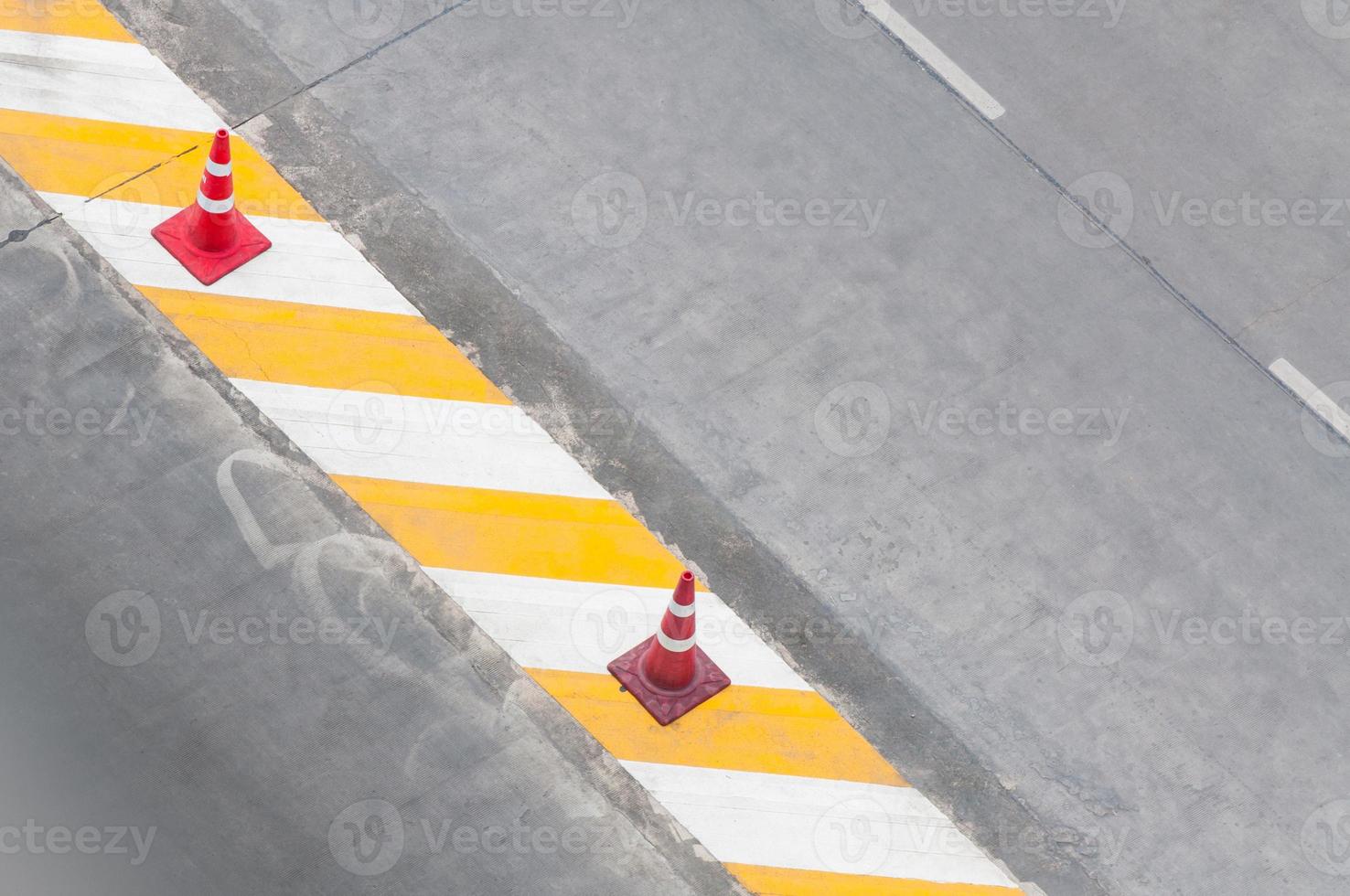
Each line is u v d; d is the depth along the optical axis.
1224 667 19.38
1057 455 20.58
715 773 17.98
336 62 22.31
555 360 20.48
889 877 17.62
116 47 22.05
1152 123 23.31
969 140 22.86
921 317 21.39
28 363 19.41
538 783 17.59
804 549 19.59
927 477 20.25
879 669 18.89
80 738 17.16
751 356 20.84
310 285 20.53
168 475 18.92
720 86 22.89
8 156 20.94
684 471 19.92
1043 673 19.11
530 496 19.48
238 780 17.14
